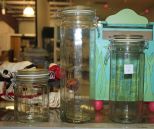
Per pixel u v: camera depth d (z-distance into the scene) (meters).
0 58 3.44
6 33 5.41
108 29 0.88
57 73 0.96
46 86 0.82
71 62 0.85
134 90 0.85
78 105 0.82
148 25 0.89
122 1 2.60
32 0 4.60
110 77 0.87
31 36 5.12
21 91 0.80
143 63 0.85
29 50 1.75
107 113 0.85
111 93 0.87
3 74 0.97
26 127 0.69
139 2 2.60
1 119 0.77
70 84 0.84
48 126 0.70
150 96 0.87
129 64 0.83
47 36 3.44
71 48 0.85
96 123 0.74
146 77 0.87
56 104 0.90
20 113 0.79
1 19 5.80
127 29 0.89
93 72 0.86
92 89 0.86
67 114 0.77
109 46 0.85
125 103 0.85
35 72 0.77
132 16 0.89
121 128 0.69
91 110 0.82
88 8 0.78
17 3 5.40
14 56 3.70
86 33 0.84
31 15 4.76
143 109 0.86
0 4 5.48
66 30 0.85
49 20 4.14
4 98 0.96
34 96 0.81
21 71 0.78
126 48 0.80
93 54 0.86
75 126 0.70
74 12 0.77
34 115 0.78
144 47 0.83
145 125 0.72
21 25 6.82
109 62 0.86
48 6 4.18
